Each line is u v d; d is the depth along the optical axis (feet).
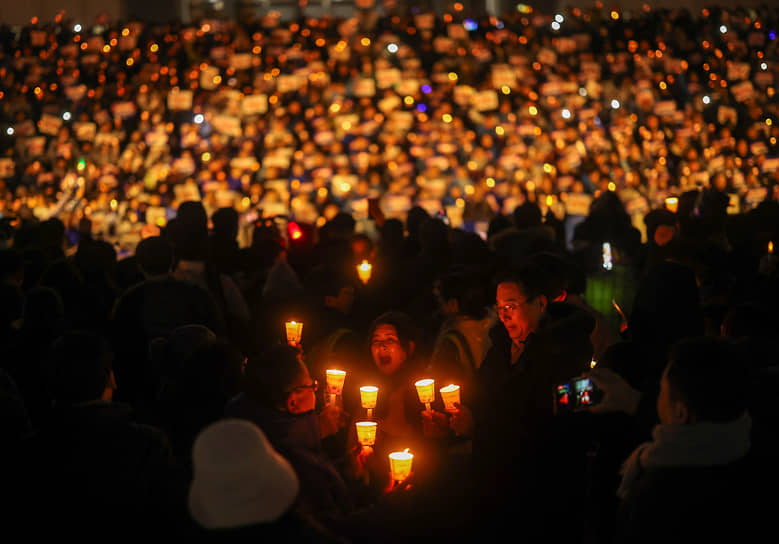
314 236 24.35
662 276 14.40
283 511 6.80
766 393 9.43
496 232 25.16
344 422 12.66
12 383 12.12
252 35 49.75
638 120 46.32
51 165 43.24
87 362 9.24
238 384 11.38
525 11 52.31
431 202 34.78
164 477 9.23
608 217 24.14
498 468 10.44
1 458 9.09
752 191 32.78
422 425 13.04
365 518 10.42
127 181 41.91
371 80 43.39
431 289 19.04
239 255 20.24
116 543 8.86
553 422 10.16
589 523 11.88
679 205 20.20
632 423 10.08
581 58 48.03
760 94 46.42
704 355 7.85
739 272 16.69
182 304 14.96
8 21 62.39
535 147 43.47
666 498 7.73
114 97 47.83
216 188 38.70
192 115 47.29
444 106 46.34
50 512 8.82
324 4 75.10
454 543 10.36
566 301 12.90
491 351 11.78
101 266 18.16
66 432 9.06
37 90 47.96
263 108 41.01
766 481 7.79
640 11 56.39
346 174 39.96
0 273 15.61
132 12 68.90
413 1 54.29
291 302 17.78
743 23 51.08
